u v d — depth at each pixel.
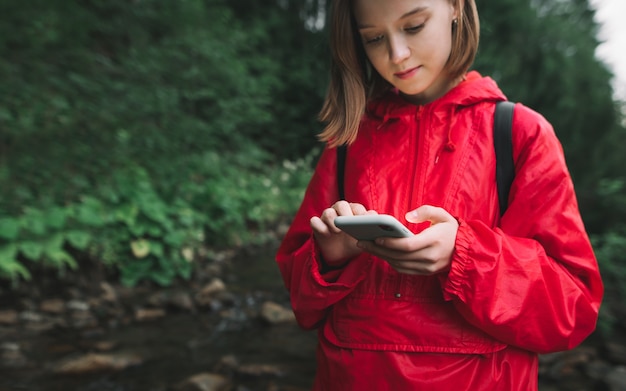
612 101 8.11
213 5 10.08
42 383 2.35
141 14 8.09
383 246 0.76
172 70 7.61
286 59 10.64
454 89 0.96
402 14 0.84
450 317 0.86
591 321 0.85
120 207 4.27
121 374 2.50
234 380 2.49
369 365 0.88
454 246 0.79
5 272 3.46
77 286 3.75
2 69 5.44
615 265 3.61
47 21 6.73
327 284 0.87
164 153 5.90
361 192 0.95
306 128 9.69
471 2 0.92
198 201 5.41
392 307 0.87
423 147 0.93
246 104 8.59
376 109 1.01
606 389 2.34
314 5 10.59
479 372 0.85
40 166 4.27
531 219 0.87
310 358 2.78
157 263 4.20
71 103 5.71
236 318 3.42
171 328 3.19
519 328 0.80
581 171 7.20
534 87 8.87
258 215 6.55
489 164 0.90
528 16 8.95
